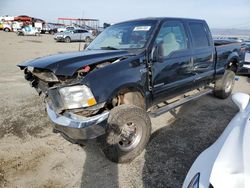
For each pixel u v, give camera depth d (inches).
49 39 1119.6
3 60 455.2
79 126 99.1
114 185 102.4
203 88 206.2
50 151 130.0
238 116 93.7
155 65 129.3
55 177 108.0
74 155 126.0
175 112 188.4
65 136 114.2
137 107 115.3
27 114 182.1
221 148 72.3
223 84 209.5
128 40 139.4
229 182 57.6
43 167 115.6
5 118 173.6
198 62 166.7
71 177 108.1
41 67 104.4
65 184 103.4
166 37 140.6
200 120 172.4
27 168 114.7
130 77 114.4
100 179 106.4
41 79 117.1
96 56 112.7
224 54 201.8
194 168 72.9
